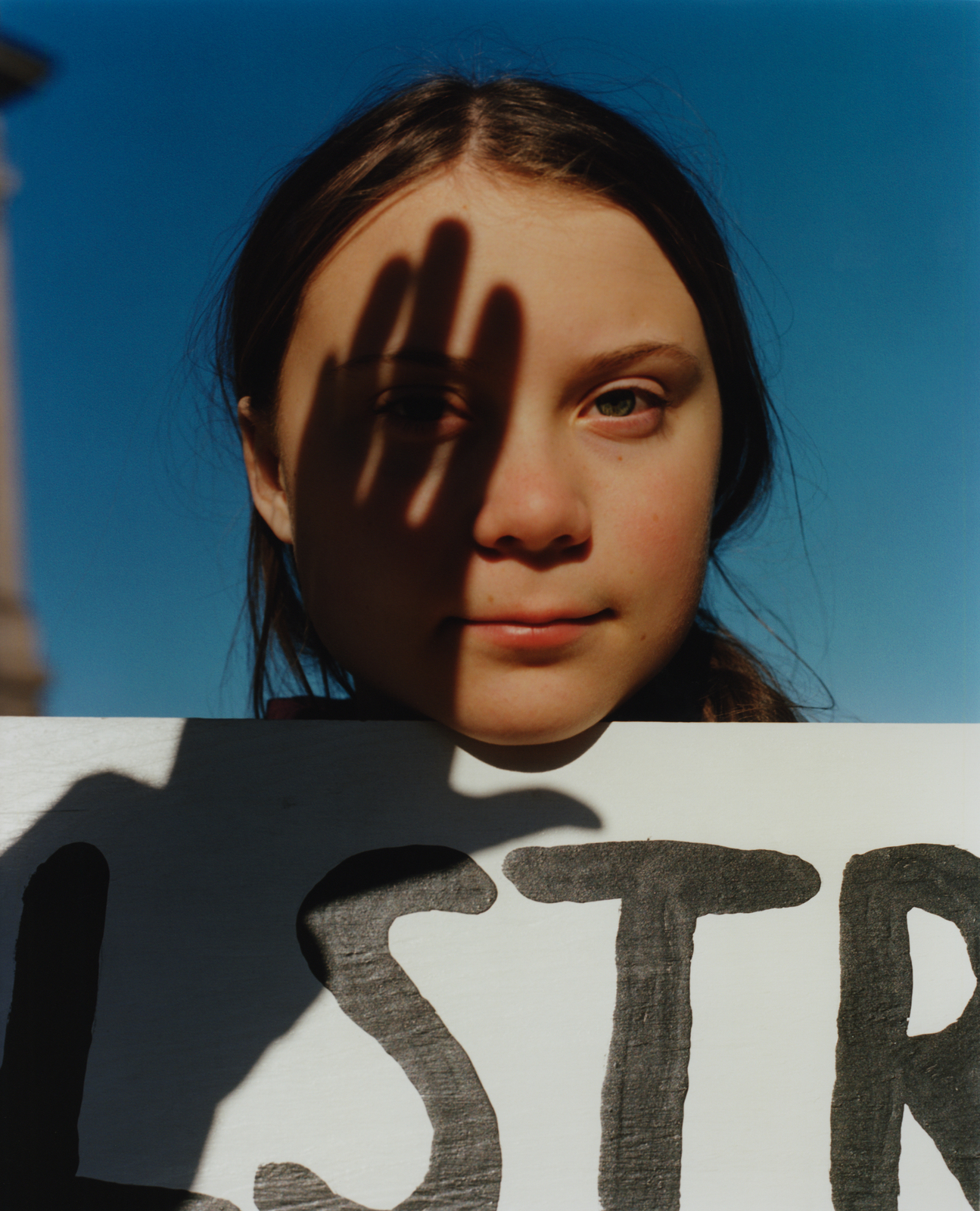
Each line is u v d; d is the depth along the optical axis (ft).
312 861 2.85
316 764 2.91
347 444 3.07
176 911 2.81
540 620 2.85
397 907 2.84
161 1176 2.64
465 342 2.88
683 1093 2.77
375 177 3.22
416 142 3.25
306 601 3.27
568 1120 2.72
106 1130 2.66
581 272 2.97
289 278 3.52
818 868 2.95
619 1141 2.72
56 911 2.79
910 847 2.98
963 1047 2.85
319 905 2.83
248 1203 2.63
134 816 2.86
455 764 2.93
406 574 2.93
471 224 2.99
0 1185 2.63
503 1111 2.72
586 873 2.89
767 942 2.89
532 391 2.89
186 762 2.89
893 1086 2.82
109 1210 2.61
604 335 2.93
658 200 3.37
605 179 3.19
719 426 3.36
